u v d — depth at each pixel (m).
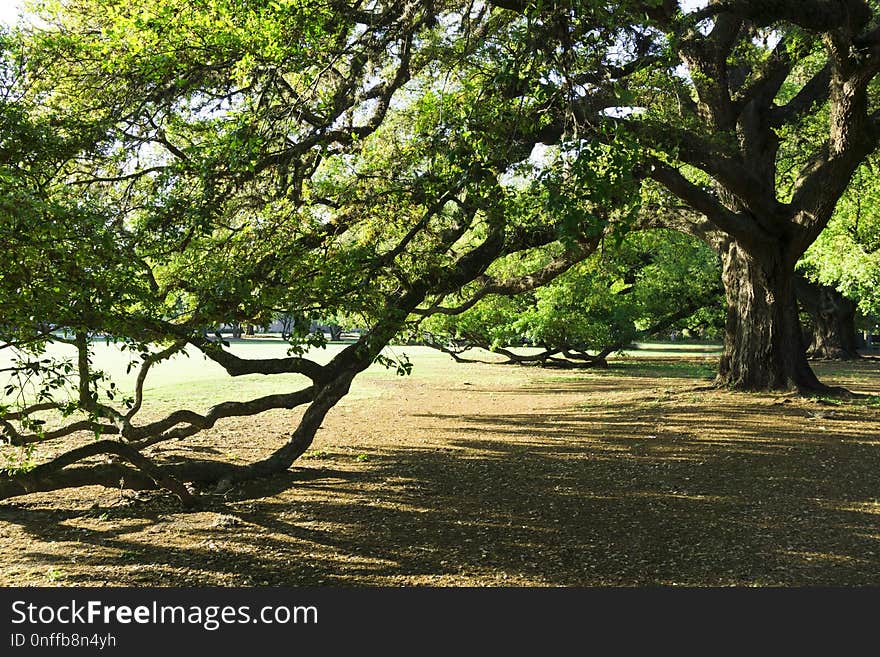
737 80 18.73
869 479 9.46
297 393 10.27
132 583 6.04
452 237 10.41
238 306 6.70
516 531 7.41
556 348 34.16
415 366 34.44
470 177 7.60
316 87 8.75
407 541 7.11
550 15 6.65
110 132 7.51
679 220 18.66
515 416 16.64
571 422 15.24
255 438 13.55
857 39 13.09
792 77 24.83
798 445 11.76
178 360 34.81
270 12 8.68
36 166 5.64
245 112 8.42
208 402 18.77
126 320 5.73
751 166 17.78
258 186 8.39
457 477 10.05
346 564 6.47
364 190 8.98
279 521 7.87
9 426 6.99
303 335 6.86
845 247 24.09
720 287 35.44
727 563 6.37
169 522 7.88
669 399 17.62
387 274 8.88
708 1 11.55
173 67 8.55
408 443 13.02
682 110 12.66
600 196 5.83
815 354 36.94
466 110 7.57
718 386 18.58
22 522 7.95
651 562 6.41
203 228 6.94
